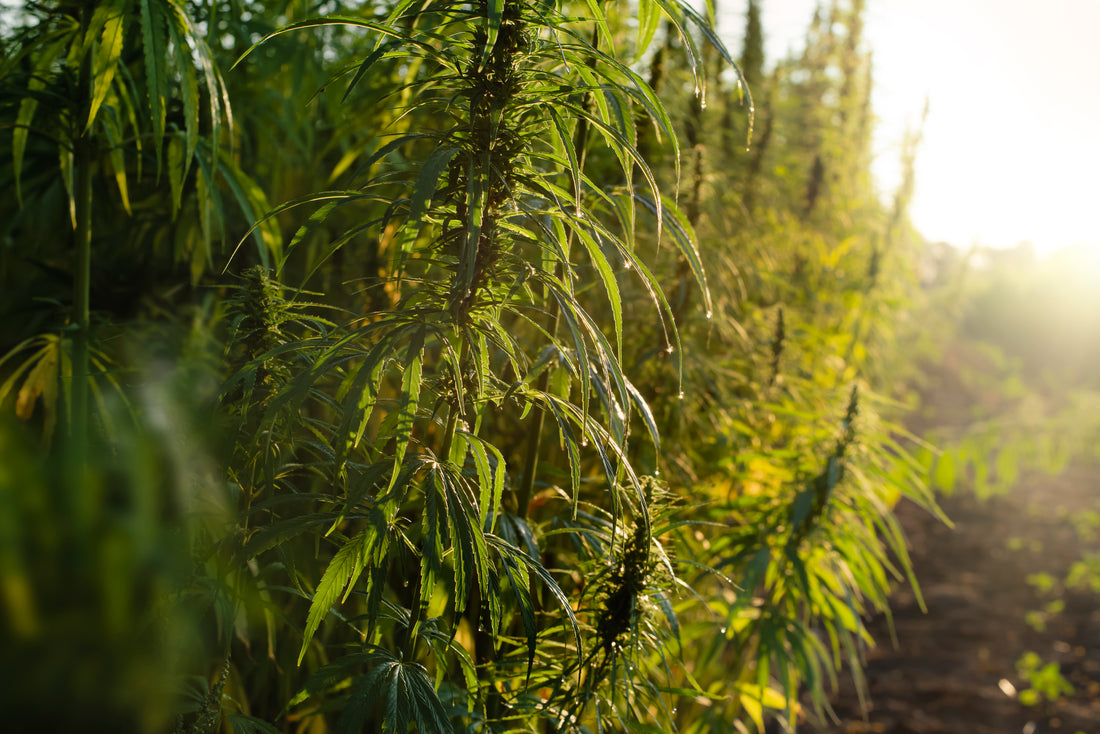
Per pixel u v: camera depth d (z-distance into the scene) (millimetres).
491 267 893
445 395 980
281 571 1260
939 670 4086
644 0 1169
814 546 2072
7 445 465
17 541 457
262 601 1009
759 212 2949
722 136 2715
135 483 555
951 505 7098
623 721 1235
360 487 846
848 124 4074
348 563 893
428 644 1020
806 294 3154
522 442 1891
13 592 457
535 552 1213
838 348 3178
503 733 1146
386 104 1520
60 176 1959
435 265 950
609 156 2059
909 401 8109
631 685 1204
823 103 4238
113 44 1305
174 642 712
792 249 3236
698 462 2219
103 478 538
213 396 1133
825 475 1996
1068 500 7340
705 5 1007
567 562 1647
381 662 921
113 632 503
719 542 2094
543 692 1509
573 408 957
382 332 985
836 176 3822
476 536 897
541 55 927
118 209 2059
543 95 903
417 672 920
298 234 916
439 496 928
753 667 2555
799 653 2002
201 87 1741
